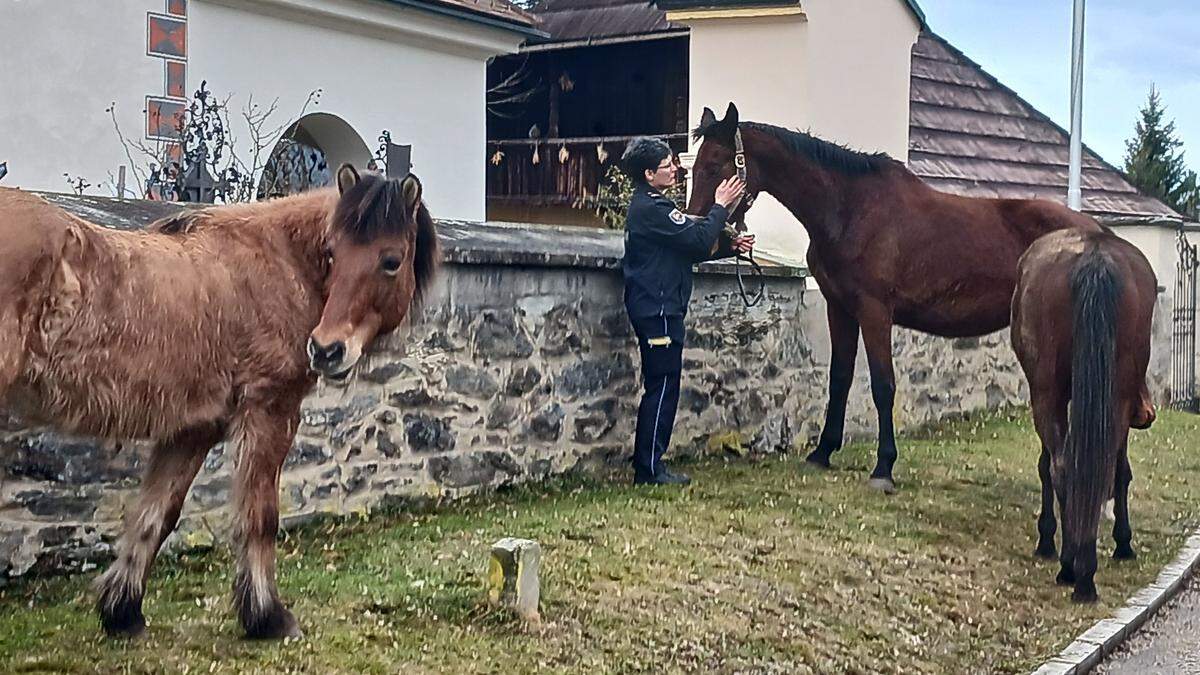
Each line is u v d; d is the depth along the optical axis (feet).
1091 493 21.74
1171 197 168.45
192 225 15.24
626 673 16.56
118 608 15.57
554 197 69.26
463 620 17.49
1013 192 55.21
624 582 20.01
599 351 27.81
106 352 13.69
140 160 33.53
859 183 28.66
